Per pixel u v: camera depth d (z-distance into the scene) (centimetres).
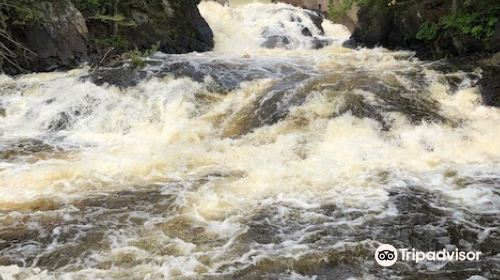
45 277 461
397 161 714
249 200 615
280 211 584
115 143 842
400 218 561
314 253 498
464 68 1004
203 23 1644
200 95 995
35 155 779
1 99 992
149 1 1438
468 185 636
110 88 1005
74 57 1208
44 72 1171
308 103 890
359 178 664
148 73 1068
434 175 668
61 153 791
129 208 600
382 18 1409
